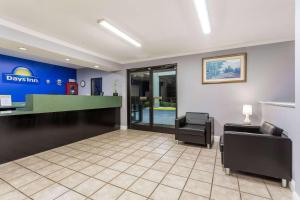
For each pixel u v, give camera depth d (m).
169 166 2.75
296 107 1.84
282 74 3.61
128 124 5.84
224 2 2.24
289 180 2.06
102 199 1.88
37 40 3.21
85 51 4.35
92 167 2.72
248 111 3.61
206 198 1.90
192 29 3.11
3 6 2.29
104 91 6.32
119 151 3.50
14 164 2.84
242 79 3.96
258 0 2.20
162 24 2.90
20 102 4.83
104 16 2.61
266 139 2.19
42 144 3.49
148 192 2.02
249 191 2.03
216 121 4.30
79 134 4.35
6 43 2.97
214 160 3.00
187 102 4.70
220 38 3.58
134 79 5.77
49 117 3.63
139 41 3.76
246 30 3.17
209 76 4.36
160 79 5.36
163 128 5.20
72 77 6.92
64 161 2.97
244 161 2.32
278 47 3.63
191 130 3.78
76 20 2.73
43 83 5.80
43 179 2.33
